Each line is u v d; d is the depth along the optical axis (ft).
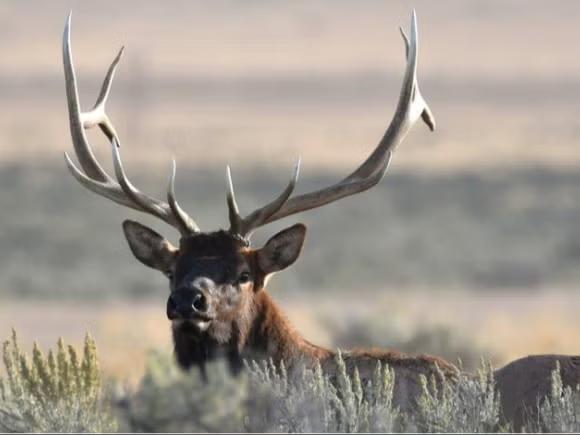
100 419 154.10
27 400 158.10
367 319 345.31
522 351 369.91
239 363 176.86
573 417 154.71
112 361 315.37
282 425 153.58
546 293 636.89
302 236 180.45
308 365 174.40
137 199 185.06
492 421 155.12
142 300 606.96
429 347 330.95
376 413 151.33
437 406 154.51
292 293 626.23
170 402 147.02
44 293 630.74
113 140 194.18
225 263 177.78
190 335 175.11
